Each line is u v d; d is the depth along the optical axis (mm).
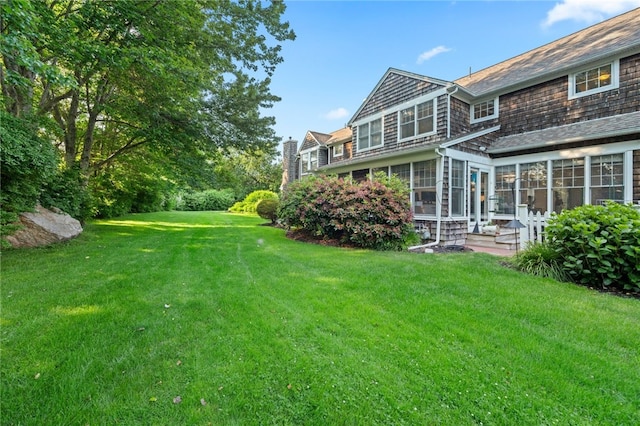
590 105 8016
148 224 12664
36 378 1972
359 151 12297
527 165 8570
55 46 5652
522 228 5695
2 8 3887
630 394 1880
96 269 4770
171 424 1629
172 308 3172
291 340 2518
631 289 3779
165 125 9609
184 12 7309
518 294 3586
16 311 3020
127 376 2012
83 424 1619
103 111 9773
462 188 8406
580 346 2426
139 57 6691
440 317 2965
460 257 5871
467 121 10133
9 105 6543
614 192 6941
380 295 3590
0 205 5648
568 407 1769
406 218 7379
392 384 1959
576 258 4129
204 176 11562
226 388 1916
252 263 5336
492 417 1688
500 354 2309
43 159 5898
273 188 33781
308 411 1741
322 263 5316
